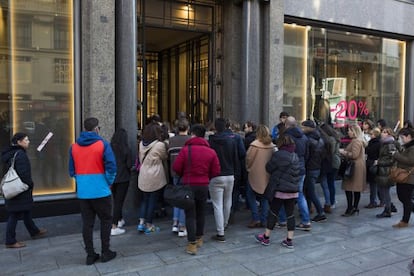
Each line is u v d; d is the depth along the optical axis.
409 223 6.69
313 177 6.70
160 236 5.98
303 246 5.54
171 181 6.26
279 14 9.22
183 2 9.09
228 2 9.29
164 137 6.52
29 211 5.70
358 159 7.09
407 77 12.48
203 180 5.26
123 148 6.14
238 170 6.00
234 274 4.56
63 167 7.15
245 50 8.99
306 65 10.33
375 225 6.59
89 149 4.80
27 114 6.90
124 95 7.33
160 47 11.46
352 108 11.35
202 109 9.91
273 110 9.26
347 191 7.16
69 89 7.17
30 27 6.90
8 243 5.38
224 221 5.94
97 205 4.84
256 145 6.13
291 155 5.41
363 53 11.49
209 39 9.54
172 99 11.30
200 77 9.99
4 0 6.71
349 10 10.60
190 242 5.19
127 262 4.92
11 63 6.78
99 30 7.01
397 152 6.47
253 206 6.45
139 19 8.58
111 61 7.15
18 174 5.31
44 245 5.55
